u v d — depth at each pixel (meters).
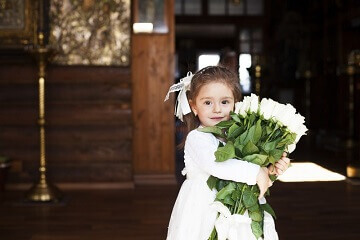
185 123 2.14
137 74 6.25
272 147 1.86
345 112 10.40
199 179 1.98
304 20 13.26
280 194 5.58
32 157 5.96
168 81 6.27
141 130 6.26
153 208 4.95
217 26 15.43
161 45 6.25
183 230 1.95
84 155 6.02
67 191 5.82
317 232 4.11
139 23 6.17
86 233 4.10
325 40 11.40
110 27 6.04
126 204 5.13
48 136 5.98
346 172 7.05
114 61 6.06
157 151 6.26
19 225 4.35
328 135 10.33
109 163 6.04
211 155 1.90
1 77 5.95
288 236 4.00
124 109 6.06
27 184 5.94
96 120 6.04
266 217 2.00
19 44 5.94
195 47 17.69
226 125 1.90
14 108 5.96
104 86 6.06
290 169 7.36
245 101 1.92
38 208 4.98
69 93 6.02
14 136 5.96
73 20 6.00
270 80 13.67
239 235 1.92
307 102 12.27
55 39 5.99
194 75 2.01
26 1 5.92
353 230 4.17
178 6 13.95
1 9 5.91
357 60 8.92
